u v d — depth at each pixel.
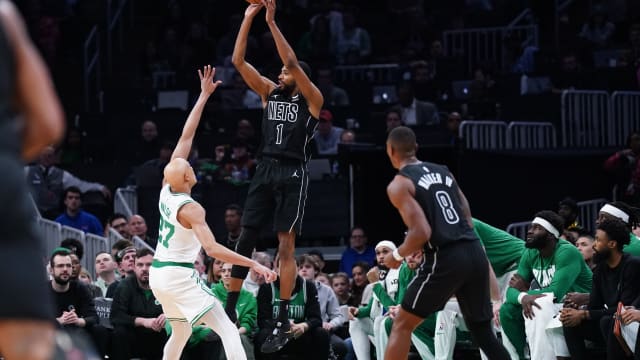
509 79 21.58
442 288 8.79
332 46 24.27
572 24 24.80
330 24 24.41
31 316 3.77
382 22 25.45
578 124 18.89
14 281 3.75
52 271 12.12
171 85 23.72
